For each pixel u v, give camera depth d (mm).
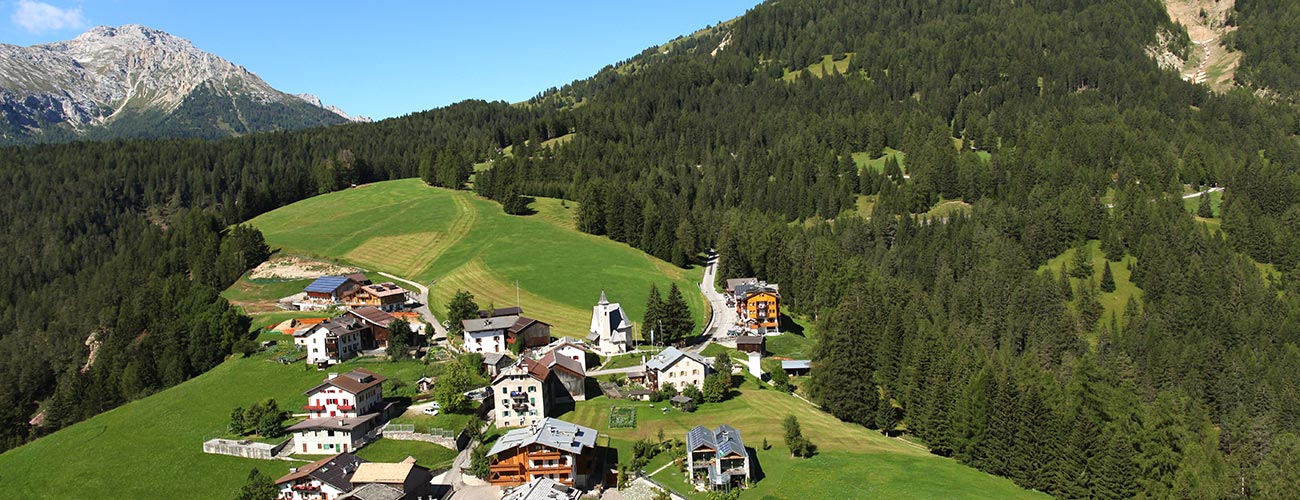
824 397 131125
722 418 123500
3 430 153250
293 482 98000
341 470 100250
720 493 94812
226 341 160375
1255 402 152625
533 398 120875
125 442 118625
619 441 114500
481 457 104375
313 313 183000
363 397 121250
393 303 187500
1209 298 198125
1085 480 102062
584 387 133875
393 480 95688
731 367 143250
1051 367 172250
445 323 172625
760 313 178875
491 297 194500
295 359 150125
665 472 104312
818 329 168500
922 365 130500
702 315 190875
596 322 169250
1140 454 106125
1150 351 176000
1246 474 109688
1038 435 105562
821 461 107312
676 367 134750
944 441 116562
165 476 107375
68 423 150125
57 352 198125
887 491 97812
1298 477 104438
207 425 122688
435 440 114750
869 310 167250
